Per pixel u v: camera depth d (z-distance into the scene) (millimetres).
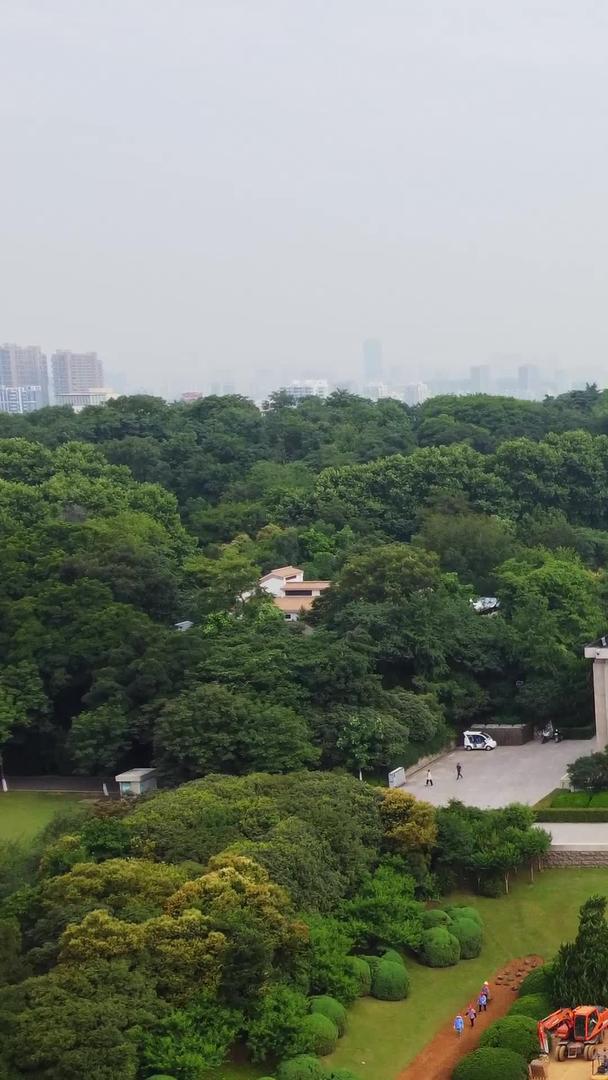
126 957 44750
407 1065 45875
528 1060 44312
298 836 54625
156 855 53844
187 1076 41406
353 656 76625
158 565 96250
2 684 80562
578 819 66562
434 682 82500
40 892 50438
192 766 70438
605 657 71812
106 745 75875
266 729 70375
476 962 54406
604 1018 46219
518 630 86875
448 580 97000
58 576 91750
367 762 72438
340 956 49844
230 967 45219
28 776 83250
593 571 115875
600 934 48188
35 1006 41281
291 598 109500
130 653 80562
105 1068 39250
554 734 83062
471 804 69375
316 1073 42594
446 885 60312
